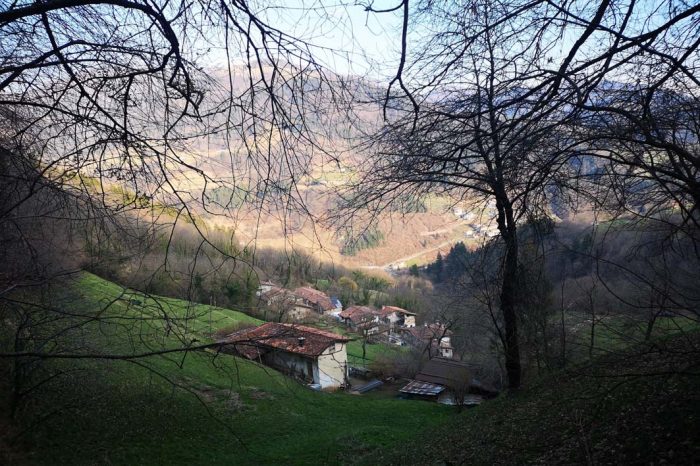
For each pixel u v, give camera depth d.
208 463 15.76
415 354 30.58
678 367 7.11
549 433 8.09
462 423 12.53
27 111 3.91
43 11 2.82
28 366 12.96
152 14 2.80
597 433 7.02
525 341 12.87
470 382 24.45
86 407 16.09
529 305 11.24
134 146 3.23
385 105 3.13
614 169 3.66
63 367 16.62
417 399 26.53
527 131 3.46
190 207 3.03
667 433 6.04
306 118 2.98
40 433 14.27
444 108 4.00
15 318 4.63
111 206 3.28
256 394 21.64
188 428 17.52
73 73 3.29
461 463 8.55
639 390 7.45
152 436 16.19
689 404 6.39
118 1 2.75
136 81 3.46
